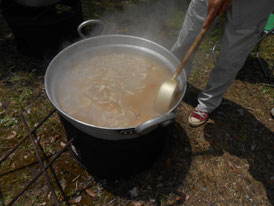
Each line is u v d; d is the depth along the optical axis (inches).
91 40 74.9
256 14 66.8
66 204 74.9
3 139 89.7
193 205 77.5
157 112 66.6
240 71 124.2
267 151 93.2
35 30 109.2
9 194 76.0
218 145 93.3
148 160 78.6
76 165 84.0
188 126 98.7
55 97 62.2
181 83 66.7
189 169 85.7
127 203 76.4
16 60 120.6
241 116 104.2
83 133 62.6
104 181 80.7
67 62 72.2
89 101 68.2
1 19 144.9
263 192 81.8
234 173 85.7
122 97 70.1
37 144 88.8
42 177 80.3
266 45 140.3
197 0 78.2
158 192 79.4
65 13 113.9
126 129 52.8
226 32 75.1
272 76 121.7
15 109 99.3
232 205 78.4
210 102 94.6
